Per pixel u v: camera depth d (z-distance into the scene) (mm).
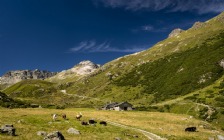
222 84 188750
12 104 141125
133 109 168125
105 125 80688
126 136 65688
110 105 168500
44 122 72812
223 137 79000
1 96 156250
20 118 74312
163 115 119812
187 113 160125
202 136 79062
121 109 163250
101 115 108188
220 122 137250
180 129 88125
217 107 152750
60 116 89188
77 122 77812
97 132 66812
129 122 94188
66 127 67812
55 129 62688
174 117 113625
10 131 48375
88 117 95188
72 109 148000
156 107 182500
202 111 154125
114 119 99562
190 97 182875
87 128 70375
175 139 70250
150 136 71188
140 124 91938
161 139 68312
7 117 74125
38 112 100125
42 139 48562
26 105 153125
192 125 100312
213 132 90500
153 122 97562
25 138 47500
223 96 167625
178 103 177250
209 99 169125
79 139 53781
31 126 61750
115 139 58531
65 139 51844
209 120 142750
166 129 85875
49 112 103500
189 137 75250
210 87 193000
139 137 67312
